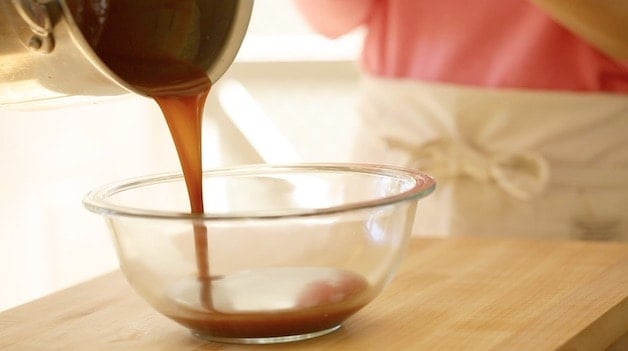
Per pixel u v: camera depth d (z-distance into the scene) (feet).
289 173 3.44
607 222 4.52
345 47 7.01
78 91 3.26
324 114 7.19
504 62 4.57
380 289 3.10
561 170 4.53
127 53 3.24
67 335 3.18
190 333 3.15
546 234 4.57
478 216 4.63
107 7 3.20
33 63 3.15
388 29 4.86
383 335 3.04
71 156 5.88
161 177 3.36
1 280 5.25
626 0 3.93
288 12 7.13
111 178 6.26
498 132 4.58
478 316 3.14
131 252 3.04
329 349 2.97
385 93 4.85
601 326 3.08
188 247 3.01
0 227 5.26
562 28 4.44
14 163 5.38
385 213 3.04
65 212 5.79
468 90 4.61
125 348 3.06
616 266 3.51
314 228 3.04
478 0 4.57
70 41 3.05
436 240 3.90
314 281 3.01
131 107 6.45
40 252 5.57
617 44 4.15
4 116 5.30
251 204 3.47
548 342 2.93
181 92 3.33
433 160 4.67
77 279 5.85
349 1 4.92
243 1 3.35
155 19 3.29
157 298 3.05
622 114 4.45
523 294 3.30
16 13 3.02
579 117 4.47
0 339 3.18
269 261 3.05
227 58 3.38
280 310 2.97
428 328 3.07
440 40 4.68
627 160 4.48
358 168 3.36
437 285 3.42
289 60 7.16
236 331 3.00
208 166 7.40
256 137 7.34
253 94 7.34
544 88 4.52
